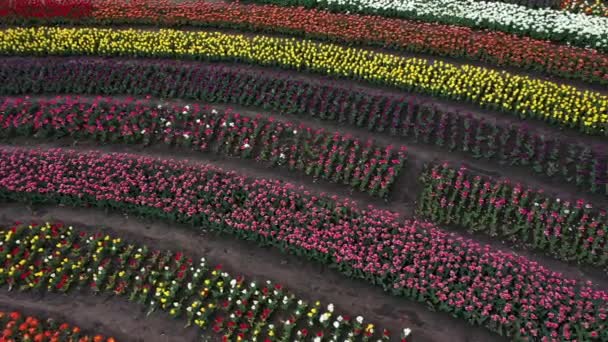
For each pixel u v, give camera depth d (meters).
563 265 14.08
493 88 19.62
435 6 24.14
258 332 12.64
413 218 15.64
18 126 18.88
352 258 13.89
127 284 13.85
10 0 25.12
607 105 17.97
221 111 19.78
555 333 11.99
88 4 25.03
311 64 21.61
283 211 15.30
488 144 17.58
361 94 19.78
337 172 16.92
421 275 13.27
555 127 18.14
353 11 24.95
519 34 22.61
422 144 18.09
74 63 21.97
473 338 12.57
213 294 13.49
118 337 12.85
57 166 16.77
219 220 15.25
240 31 24.56
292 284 14.03
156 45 22.95
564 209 15.06
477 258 13.93
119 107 19.53
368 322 13.05
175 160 17.80
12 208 16.45
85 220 15.97
